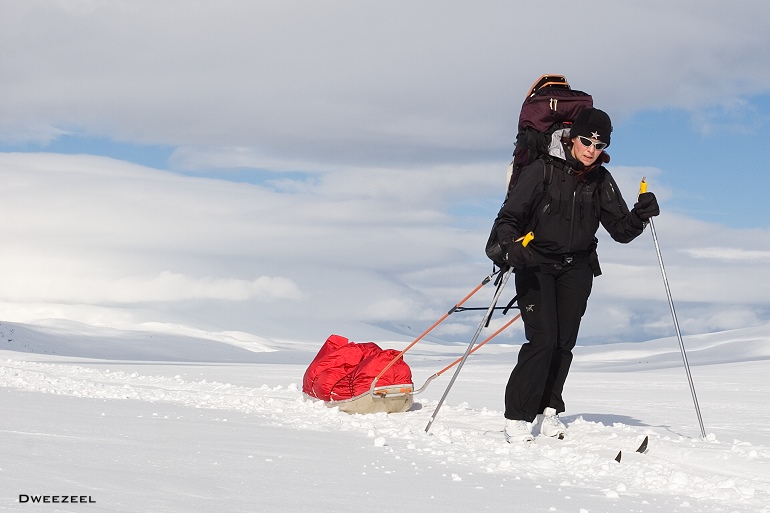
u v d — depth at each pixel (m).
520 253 4.55
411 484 3.12
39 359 22.55
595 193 4.89
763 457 4.18
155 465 3.07
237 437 4.24
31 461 2.90
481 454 4.21
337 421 5.58
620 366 22.41
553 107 4.77
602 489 3.40
